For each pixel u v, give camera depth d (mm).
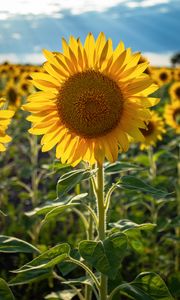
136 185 869
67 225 2262
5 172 2615
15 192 2725
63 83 907
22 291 1688
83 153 914
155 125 1991
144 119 874
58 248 824
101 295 907
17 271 796
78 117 887
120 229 911
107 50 862
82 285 1419
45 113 916
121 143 878
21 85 3293
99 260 726
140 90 861
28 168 2037
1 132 896
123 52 860
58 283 1725
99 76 887
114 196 1894
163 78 4398
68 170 1015
